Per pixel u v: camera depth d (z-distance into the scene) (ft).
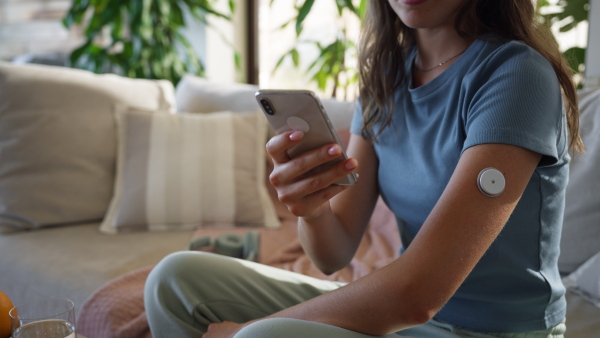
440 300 2.43
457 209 2.45
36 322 2.82
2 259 5.64
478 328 3.10
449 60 3.24
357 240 3.75
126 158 6.64
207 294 3.34
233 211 6.40
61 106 6.66
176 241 6.00
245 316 3.44
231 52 11.17
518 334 3.04
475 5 3.06
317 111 2.59
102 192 6.73
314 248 3.52
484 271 2.99
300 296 3.62
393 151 3.46
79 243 5.89
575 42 7.61
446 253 2.42
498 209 2.45
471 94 2.86
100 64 10.11
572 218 4.72
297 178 2.93
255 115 6.89
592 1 6.11
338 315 2.59
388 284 2.48
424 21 3.05
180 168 6.46
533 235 2.91
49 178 6.42
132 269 5.21
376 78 3.55
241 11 11.14
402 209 3.38
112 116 6.95
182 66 10.51
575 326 3.96
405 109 3.40
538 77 2.64
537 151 2.51
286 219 6.61
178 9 10.26
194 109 7.51
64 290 4.96
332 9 10.22
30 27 12.25
